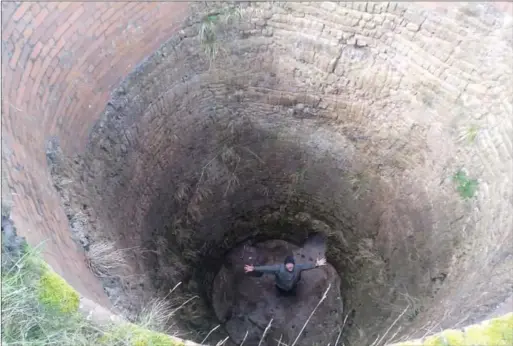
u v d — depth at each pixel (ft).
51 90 12.67
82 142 14.07
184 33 16.29
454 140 16.47
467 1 14.46
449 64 15.76
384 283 19.57
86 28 13.28
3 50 11.14
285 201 23.17
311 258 24.09
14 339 8.36
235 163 20.81
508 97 14.85
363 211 21.01
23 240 9.17
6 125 10.74
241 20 16.87
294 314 22.61
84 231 12.41
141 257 15.65
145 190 16.98
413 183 18.42
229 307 22.54
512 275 11.78
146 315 10.95
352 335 19.58
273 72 18.40
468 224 15.65
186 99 17.76
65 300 8.82
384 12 15.85
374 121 18.69
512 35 14.35
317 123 19.79
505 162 14.83
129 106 15.58
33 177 11.20
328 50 17.46
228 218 22.68
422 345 8.36
